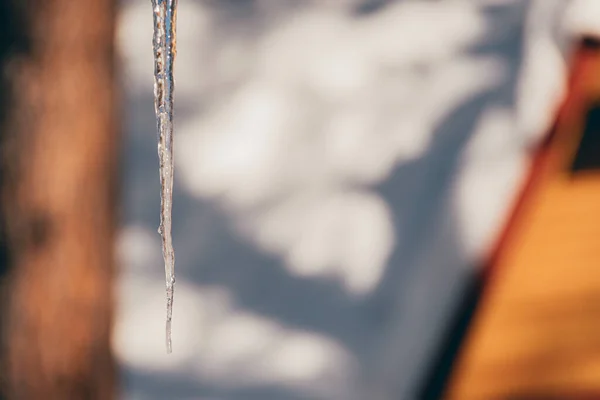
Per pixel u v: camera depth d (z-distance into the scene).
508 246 3.23
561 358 3.34
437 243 3.33
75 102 2.77
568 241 3.21
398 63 3.57
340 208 3.57
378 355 3.45
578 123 3.10
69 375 2.87
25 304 2.79
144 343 3.68
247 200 3.70
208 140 3.77
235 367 3.62
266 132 3.72
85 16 2.77
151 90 3.74
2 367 2.81
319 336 3.55
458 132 3.35
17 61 2.70
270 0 3.85
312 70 3.71
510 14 3.34
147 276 3.70
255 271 3.67
